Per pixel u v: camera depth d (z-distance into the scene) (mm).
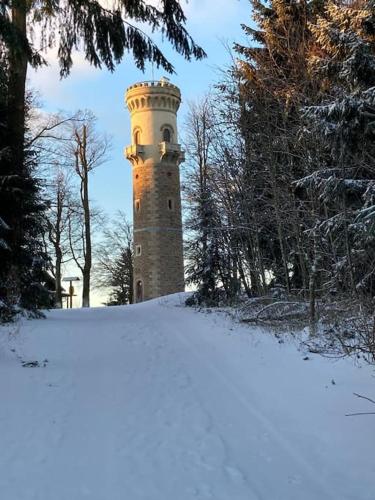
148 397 7582
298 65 14062
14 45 10570
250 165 17109
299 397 7438
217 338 12906
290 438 5996
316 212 13617
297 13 15125
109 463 5113
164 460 5273
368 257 11250
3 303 13570
